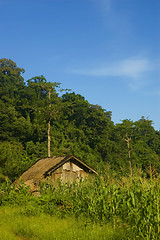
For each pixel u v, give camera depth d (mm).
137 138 70312
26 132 66688
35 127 65875
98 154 67875
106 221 11570
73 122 78250
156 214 9406
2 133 66562
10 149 44562
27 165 41781
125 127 66188
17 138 65938
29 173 24062
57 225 11484
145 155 67375
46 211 14539
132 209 10641
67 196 16531
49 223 11945
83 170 23875
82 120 79062
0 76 101688
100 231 10234
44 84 63969
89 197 13664
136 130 68000
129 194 11211
